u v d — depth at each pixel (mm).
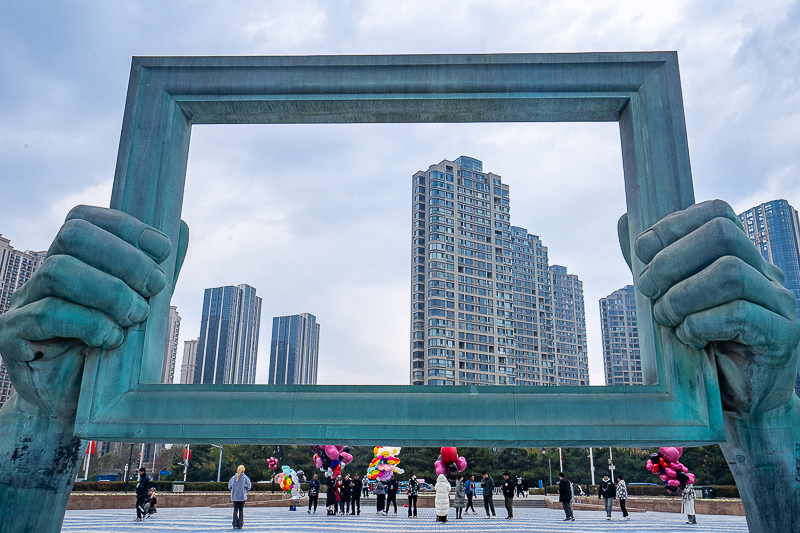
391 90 4168
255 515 22172
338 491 23891
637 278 4070
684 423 3400
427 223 113125
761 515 3389
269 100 4207
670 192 3896
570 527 17859
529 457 56656
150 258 3561
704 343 3299
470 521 20703
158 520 18578
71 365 3518
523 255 129250
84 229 3303
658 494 43938
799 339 3127
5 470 3477
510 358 113062
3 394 70062
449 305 108250
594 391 3611
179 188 4277
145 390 3584
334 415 3521
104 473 68500
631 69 4199
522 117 4461
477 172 119625
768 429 3418
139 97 4172
